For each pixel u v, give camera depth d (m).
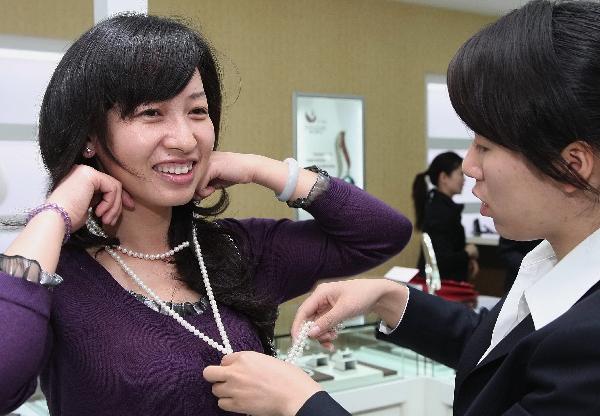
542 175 0.68
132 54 0.75
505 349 0.77
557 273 0.74
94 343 0.78
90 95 0.76
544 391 0.65
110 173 0.83
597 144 0.64
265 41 3.89
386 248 1.03
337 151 4.26
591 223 0.72
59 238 0.74
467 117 0.70
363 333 1.85
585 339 0.63
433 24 4.70
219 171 0.92
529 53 0.65
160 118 0.79
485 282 4.58
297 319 0.95
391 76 4.52
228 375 0.76
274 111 3.95
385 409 1.80
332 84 4.22
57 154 0.79
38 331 0.70
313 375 1.75
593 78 0.63
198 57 0.79
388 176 4.55
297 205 0.97
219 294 0.88
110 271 0.86
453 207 3.56
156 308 0.83
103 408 0.78
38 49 2.50
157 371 0.78
